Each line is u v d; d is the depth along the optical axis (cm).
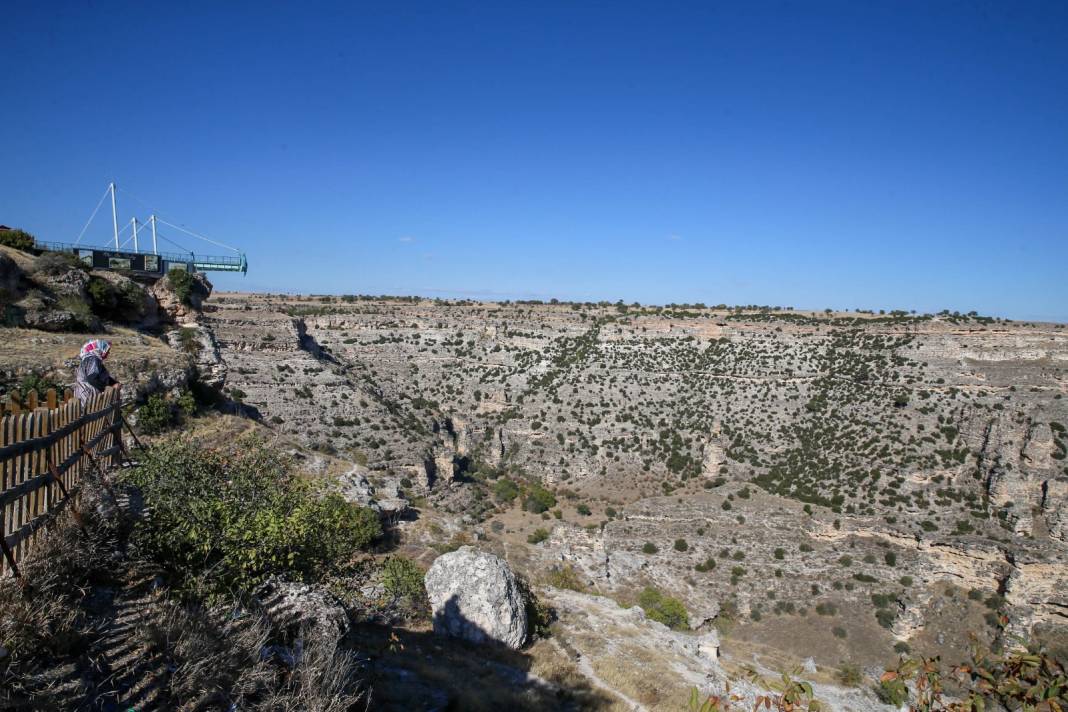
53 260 3384
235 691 835
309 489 1502
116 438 1532
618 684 2039
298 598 1191
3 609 741
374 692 1236
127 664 816
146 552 1126
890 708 3416
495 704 1509
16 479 905
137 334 3538
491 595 2106
